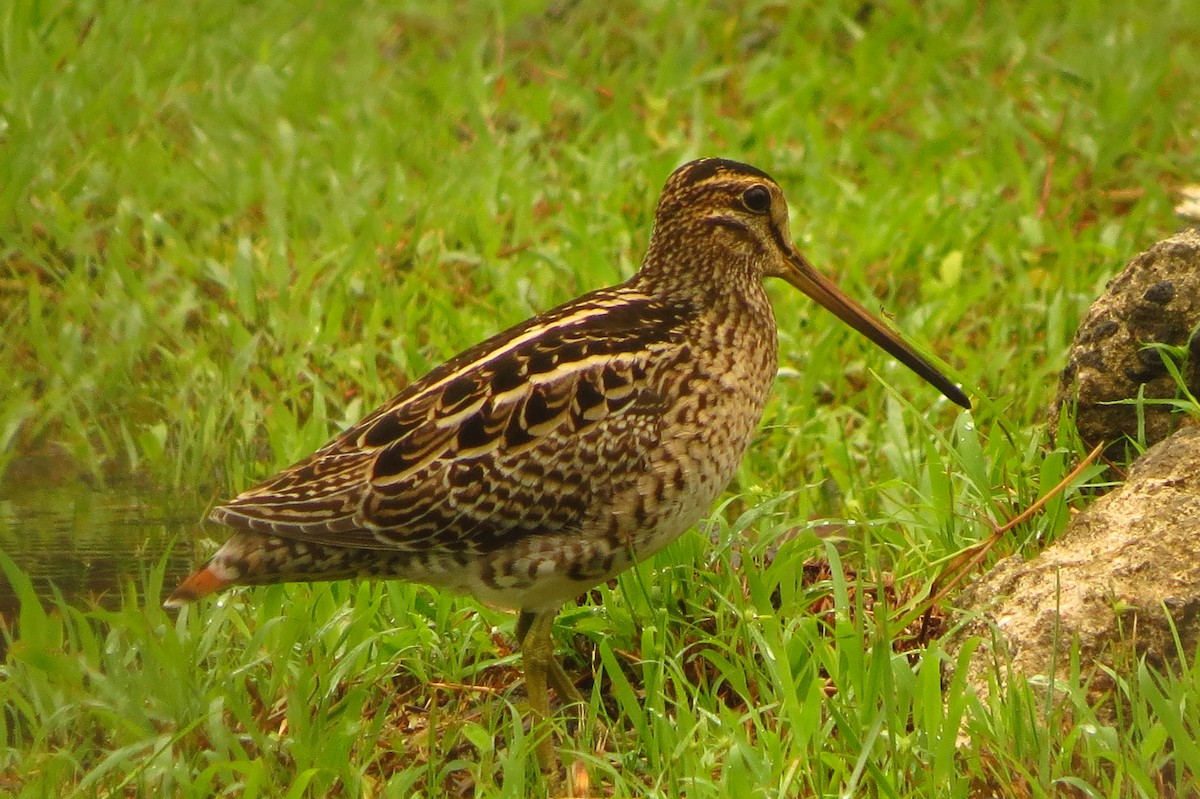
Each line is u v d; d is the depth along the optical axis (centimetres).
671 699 851
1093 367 1013
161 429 1210
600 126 1695
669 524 890
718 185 941
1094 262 1452
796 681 862
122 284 1370
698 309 927
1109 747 755
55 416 1236
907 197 1538
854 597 980
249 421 1195
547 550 868
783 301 1359
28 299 1369
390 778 841
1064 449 991
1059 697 809
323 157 1598
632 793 812
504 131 1694
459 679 930
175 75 1720
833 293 991
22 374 1281
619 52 1906
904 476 1090
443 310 1299
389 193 1509
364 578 884
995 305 1384
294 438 1147
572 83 1733
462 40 1936
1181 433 918
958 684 787
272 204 1473
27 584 898
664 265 949
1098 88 1762
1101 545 868
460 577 878
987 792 762
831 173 1598
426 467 853
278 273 1371
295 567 856
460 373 877
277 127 1648
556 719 882
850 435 1235
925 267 1420
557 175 1602
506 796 786
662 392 879
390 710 917
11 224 1437
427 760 859
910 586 972
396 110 1727
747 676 889
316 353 1278
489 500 855
